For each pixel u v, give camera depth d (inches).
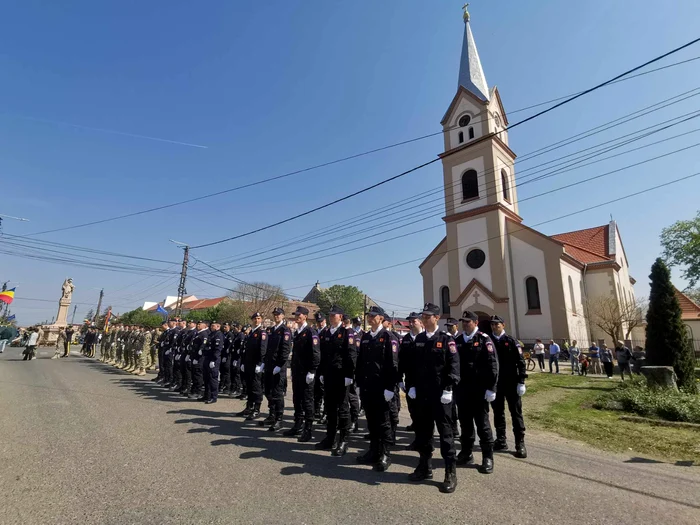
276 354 293.6
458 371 196.2
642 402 364.2
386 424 212.2
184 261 1143.6
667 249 1200.8
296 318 302.5
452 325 278.8
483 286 1031.6
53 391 409.7
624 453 248.1
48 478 177.0
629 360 624.1
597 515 155.7
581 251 1350.9
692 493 180.7
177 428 272.2
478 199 1107.9
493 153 1107.9
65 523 137.1
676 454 244.1
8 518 138.9
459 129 1198.9
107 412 314.0
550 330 973.8
